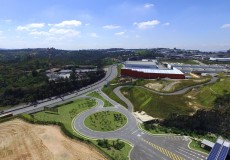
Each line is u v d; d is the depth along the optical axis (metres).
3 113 166.25
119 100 197.62
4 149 114.81
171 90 190.00
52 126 142.88
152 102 174.00
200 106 154.88
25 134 130.62
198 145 127.19
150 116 162.00
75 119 159.75
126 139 132.12
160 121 153.50
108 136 135.50
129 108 181.12
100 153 113.75
